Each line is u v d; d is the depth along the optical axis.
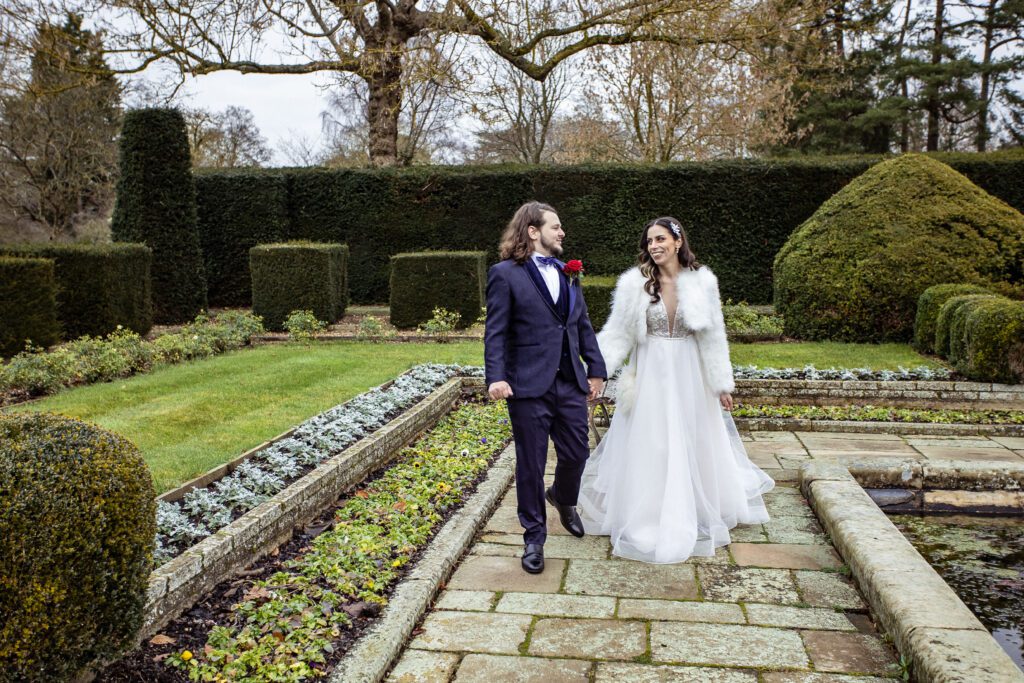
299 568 3.41
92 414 6.03
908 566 3.10
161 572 2.85
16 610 1.98
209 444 5.04
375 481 4.77
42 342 9.30
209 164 28.08
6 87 17.48
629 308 3.97
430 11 14.34
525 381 3.54
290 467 4.32
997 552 3.97
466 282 12.00
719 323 3.94
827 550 3.76
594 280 12.29
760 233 14.01
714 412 4.02
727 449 4.06
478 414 6.87
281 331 12.02
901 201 10.34
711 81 19.20
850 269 10.16
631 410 3.97
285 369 8.20
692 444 3.86
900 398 7.10
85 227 22.48
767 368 7.87
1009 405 6.95
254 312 12.09
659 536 3.68
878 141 25.41
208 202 14.71
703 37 13.75
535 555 3.54
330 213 14.89
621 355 3.99
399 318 12.17
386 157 16.83
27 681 2.02
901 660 2.59
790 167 13.84
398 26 15.93
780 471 5.19
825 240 10.52
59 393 7.03
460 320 12.05
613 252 14.33
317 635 2.76
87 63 15.50
